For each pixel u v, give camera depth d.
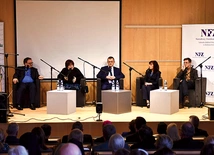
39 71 8.12
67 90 7.05
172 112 6.82
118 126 6.10
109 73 7.72
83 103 7.64
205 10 8.16
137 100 7.77
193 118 4.92
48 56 8.12
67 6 8.08
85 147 3.59
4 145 3.48
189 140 3.79
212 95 7.87
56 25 8.09
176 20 8.20
